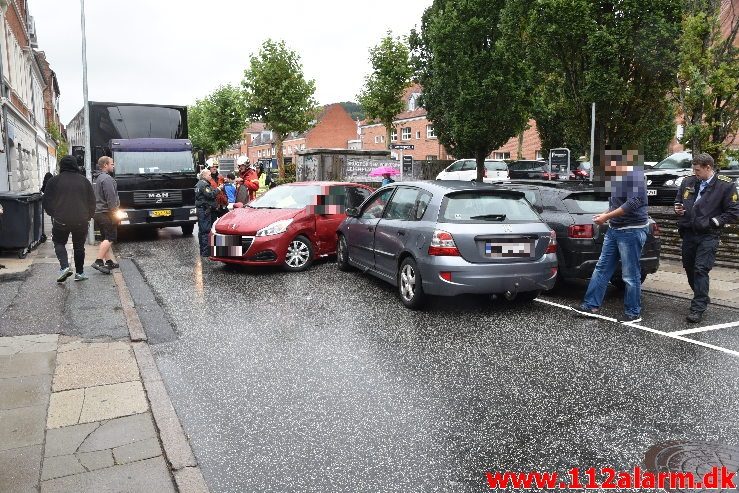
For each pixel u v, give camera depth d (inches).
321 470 131.6
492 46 742.5
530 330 243.4
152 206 554.3
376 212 333.7
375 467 132.9
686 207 256.4
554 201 312.2
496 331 242.1
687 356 209.0
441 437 147.5
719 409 163.8
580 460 136.6
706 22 386.6
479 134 771.4
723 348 217.9
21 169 948.0
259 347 219.9
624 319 260.4
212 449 141.4
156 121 592.4
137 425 149.4
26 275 344.8
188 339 229.9
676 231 403.2
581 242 290.5
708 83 381.7
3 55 821.9
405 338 231.8
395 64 1143.0
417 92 2247.8
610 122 479.2
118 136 573.0
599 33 427.2
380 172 828.6
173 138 599.5
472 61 746.8
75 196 316.8
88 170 521.3
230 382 184.7
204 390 178.1
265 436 148.1
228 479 128.0
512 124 771.4
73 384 177.0
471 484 126.3
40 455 133.2
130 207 542.9
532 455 138.6
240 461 135.8
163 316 265.1
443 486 125.3
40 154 1439.5
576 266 292.8
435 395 174.1
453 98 789.2
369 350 216.5
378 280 350.6
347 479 127.8
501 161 1021.2
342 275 366.3
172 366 199.2
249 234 366.9
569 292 318.3
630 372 193.3
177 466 129.0
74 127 927.7
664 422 155.9
